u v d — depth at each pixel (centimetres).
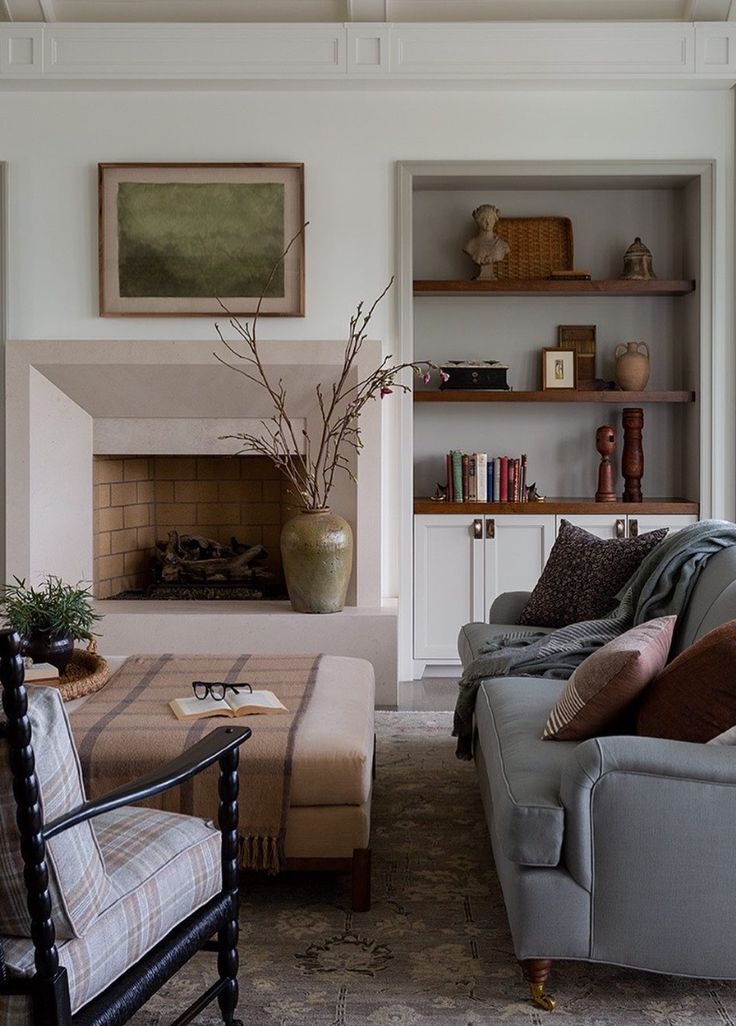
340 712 305
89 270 531
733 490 538
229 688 323
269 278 526
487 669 346
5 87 519
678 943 216
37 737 164
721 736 227
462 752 356
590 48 507
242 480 598
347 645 496
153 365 520
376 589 521
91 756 274
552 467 585
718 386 537
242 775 272
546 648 347
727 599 288
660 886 216
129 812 216
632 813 216
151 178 527
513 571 540
